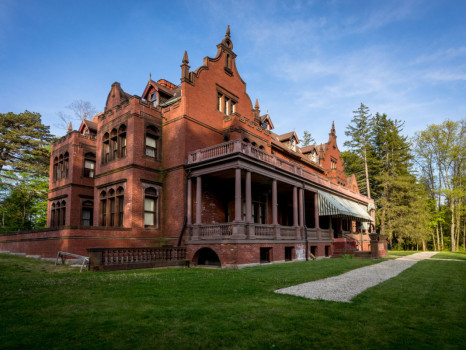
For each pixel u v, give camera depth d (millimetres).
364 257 25953
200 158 21328
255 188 26719
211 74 25344
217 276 13539
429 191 56688
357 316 7273
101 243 19484
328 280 12633
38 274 13844
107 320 6746
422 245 59062
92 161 29938
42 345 5363
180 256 20109
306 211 36500
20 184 42750
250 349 5391
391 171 58688
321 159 43219
